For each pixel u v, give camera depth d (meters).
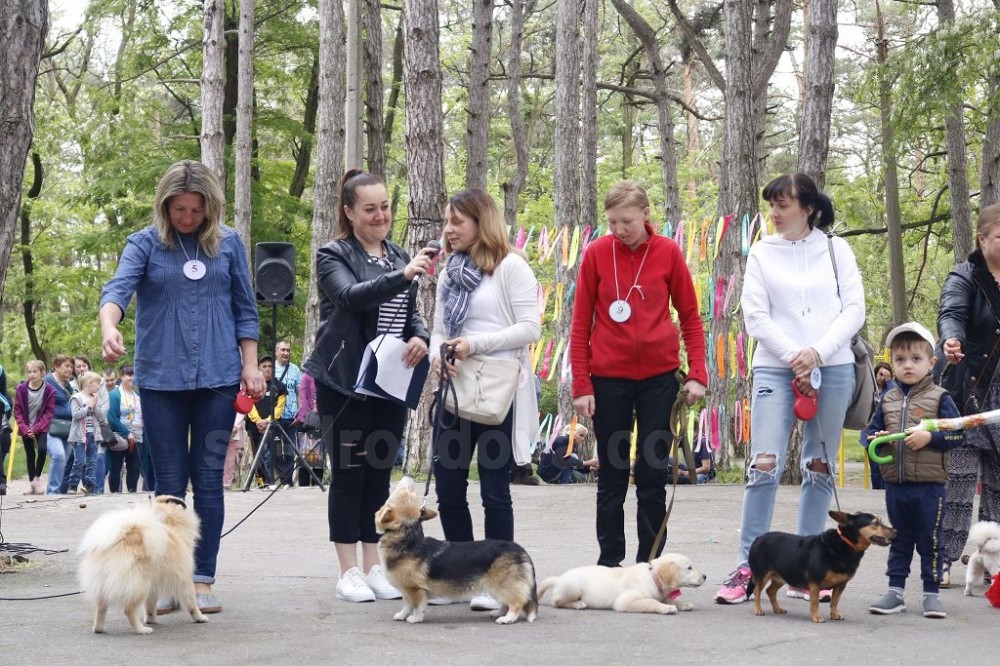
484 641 4.95
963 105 23.52
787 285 6.07
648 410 6.16
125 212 28.59
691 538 9.16
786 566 5.52
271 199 29.78
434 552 5.38
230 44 29.97
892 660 4.61
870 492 14.16
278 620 5.46
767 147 36.66
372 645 4.85
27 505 13.23
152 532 5.09
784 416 6.09
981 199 22.62
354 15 19.23
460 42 41.00
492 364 5.86
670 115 28.08
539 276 25.16
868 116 40.75
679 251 6.29
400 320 6.18
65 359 16.97
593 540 9.20
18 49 7.11
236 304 5.98
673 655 4.68
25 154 7.21
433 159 15.53
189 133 30.30
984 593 6.41
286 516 11.21
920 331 6.04
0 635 5.09
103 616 5.14
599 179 42.59
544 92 42.38
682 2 34.81
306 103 31.64
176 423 5.73
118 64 31.95
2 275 7.18
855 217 29.92
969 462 6.56
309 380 15.46
